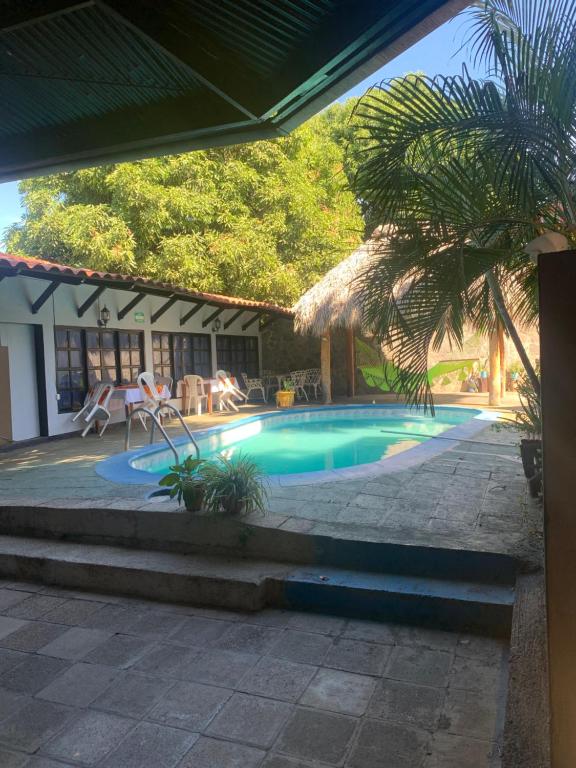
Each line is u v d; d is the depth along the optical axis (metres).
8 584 3.85
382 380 12.17
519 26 2.63
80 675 2.72
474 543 3.40
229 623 3.19
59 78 2.83
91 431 9.44
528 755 1.79
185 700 2.50
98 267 11.84
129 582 3.60
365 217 3.03
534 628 2.57
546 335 1.50
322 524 3.79
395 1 2.08
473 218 2.80
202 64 2.43
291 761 2.11
